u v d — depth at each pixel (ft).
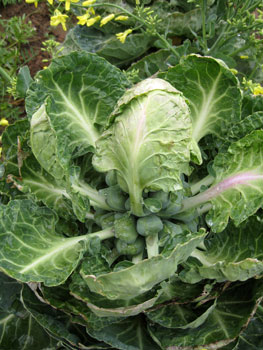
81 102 1.89
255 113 1.85
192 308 1.77
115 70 1.87
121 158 1.57
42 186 1.90
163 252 1.53
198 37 2.79
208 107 1.90
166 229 1.72
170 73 1.86
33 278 1.56
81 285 1.68
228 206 1.73
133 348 1.71
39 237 1.73
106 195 1.78
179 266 1.87
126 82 1.90
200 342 1.69
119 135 1.55
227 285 1.72
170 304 1.74
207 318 1.79
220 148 1.91
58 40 3.88
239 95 1.82
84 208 1.67
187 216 1.79
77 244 1.74
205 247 1.89
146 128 1.49
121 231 1.68
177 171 1.54
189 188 1.85
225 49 3.02
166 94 1.51
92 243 1.70
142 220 1.67
